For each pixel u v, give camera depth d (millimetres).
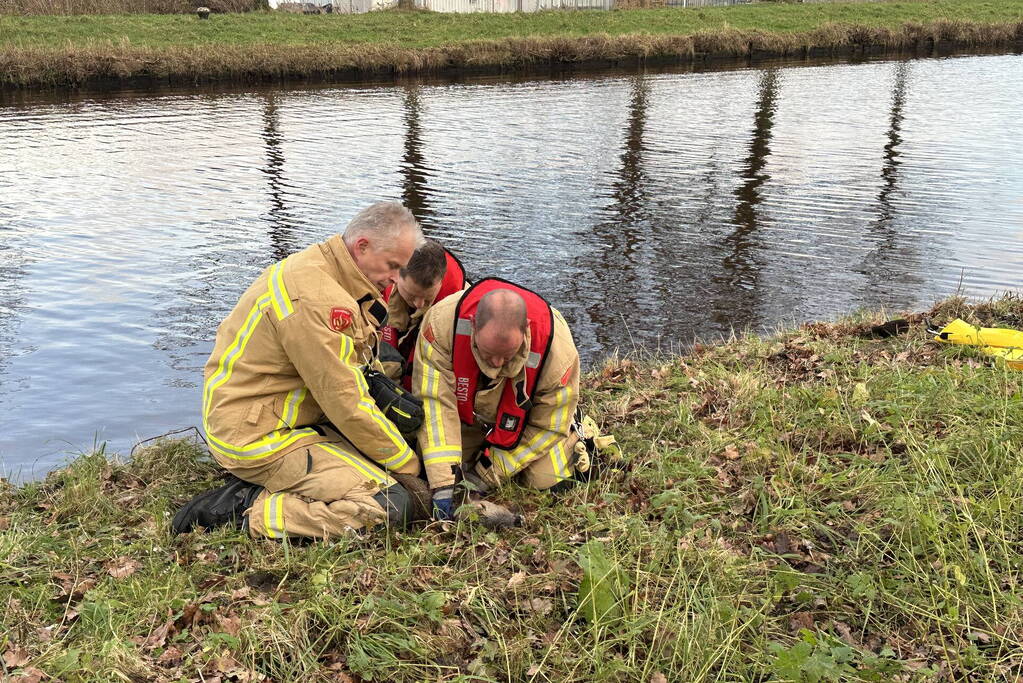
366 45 27891
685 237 10812
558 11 37781
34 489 4301
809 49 34125
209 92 23625
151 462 4555
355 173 14258
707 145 16781
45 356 7438
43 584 3354
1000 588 3203
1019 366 5207
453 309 3904
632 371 6020
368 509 3695
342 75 26625
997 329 5746
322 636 3084
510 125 18734
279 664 2957
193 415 6434
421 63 27656
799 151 16203
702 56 32312
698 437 4539
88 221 11477
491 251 10188
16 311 8438
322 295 3658
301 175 14102
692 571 3346
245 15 32344
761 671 2900
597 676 2875
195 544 3670
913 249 10258
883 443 4289
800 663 2799
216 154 15641
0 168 14375
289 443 3826
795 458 4184
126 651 2930
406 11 36062
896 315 7094
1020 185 13430
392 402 3893
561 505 3918
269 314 3699
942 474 3838
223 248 10375
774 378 5473
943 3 42812
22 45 24703
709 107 21328
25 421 6285
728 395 5090
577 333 7855
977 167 14719
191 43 26906
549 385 3928
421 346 3980
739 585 3260
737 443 4410
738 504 3854
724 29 33875
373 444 3818
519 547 3596
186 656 2979
